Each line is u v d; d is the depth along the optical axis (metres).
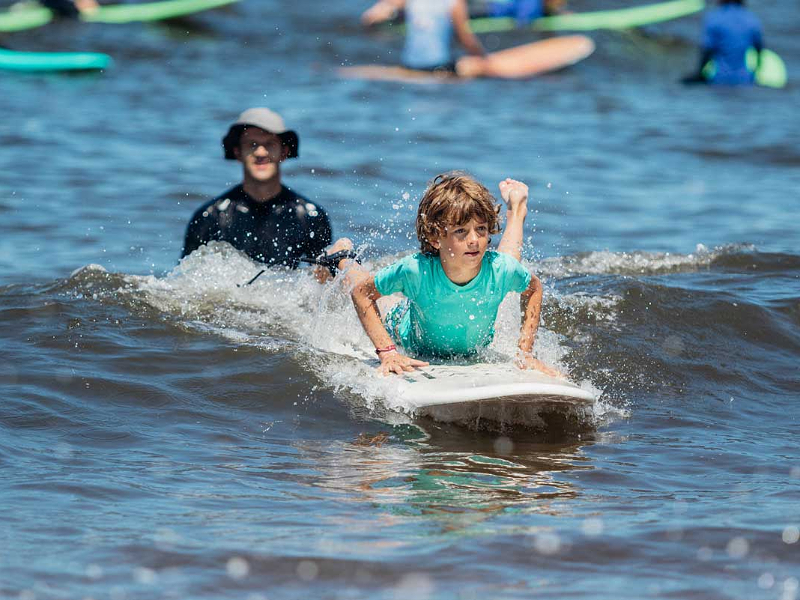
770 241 30.17
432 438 15.65
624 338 19.98
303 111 50.22
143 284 22.50
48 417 15.76
